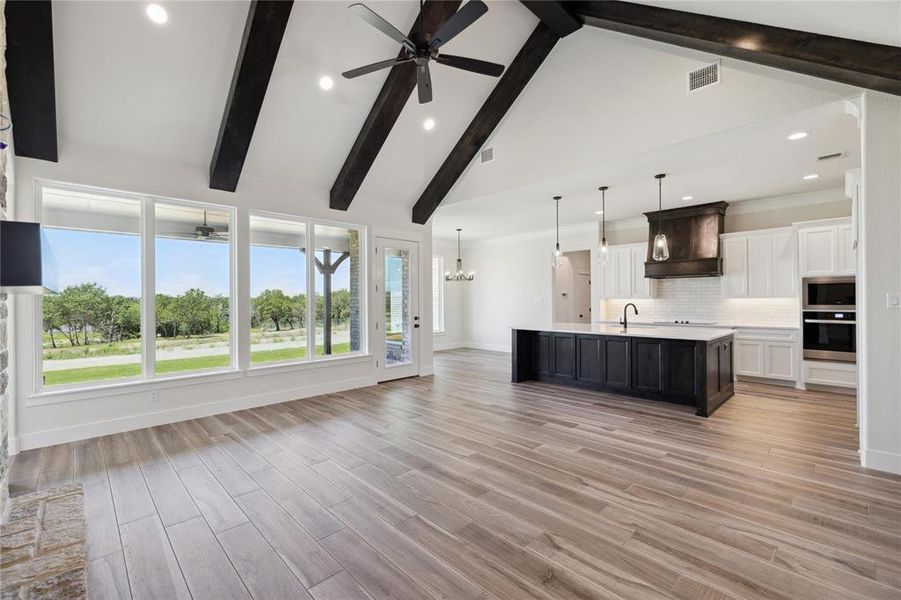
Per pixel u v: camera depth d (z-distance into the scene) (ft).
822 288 17.30
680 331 16.53
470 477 9.43
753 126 11.73
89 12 9.78
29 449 11.21
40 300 11.65
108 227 13.00
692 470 9.72
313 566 6.40
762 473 9.53
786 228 19.06
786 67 9.88
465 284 35.04
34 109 10.51
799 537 7.03
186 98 12.30
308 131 14.90
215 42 11.33
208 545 6.95
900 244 9.46
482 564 6.41
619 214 23.97
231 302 15.37
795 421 13.43
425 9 12.22
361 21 12.18
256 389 15.66
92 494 8.68
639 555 6.58
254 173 15.47
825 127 11.86
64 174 11.80
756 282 19.93
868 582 5.91
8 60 9.61
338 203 17.79
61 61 10.37
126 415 12.80
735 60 11.55
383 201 19.90
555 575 6.13
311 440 11.90
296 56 12.41
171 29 10.66
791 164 15.06
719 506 8.07
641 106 13.78
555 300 29.48
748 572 6.16
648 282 23.71
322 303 18.22
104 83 11.14
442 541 7.00
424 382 20.01
